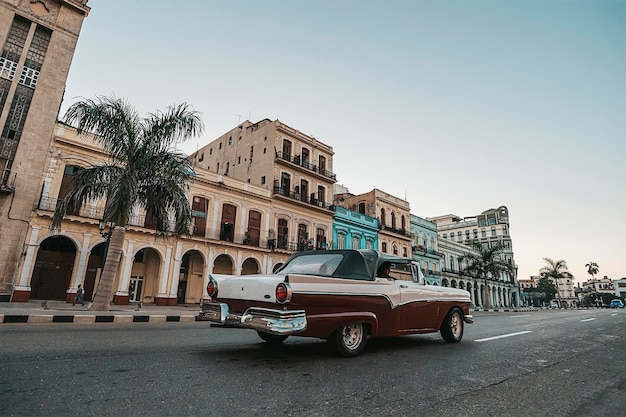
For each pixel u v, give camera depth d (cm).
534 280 11675
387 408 276
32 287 1831
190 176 1408
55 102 1825
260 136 3091
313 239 2991
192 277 2416
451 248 4678
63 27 1919
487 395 321
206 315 470
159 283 2062
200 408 258
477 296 4956
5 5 1769
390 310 518
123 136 1245
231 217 2508
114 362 384
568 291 10381
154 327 797
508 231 6353
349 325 466
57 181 1781
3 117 1689
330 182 3316
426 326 580
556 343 685
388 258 556
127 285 1936
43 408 243
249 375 354
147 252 2278
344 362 430
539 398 319
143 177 1277
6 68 1745
